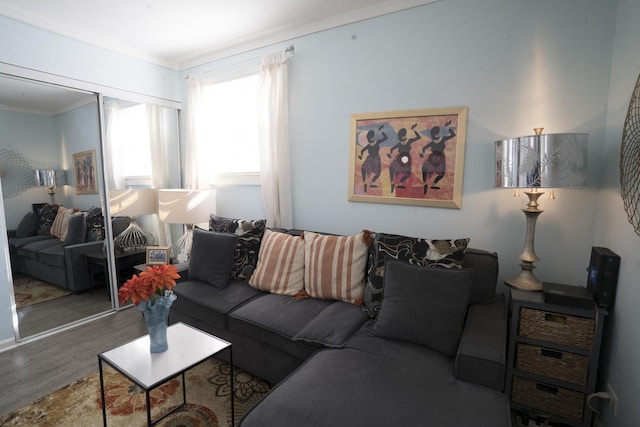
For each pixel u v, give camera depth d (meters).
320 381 1.30
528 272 1.79
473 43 2.03
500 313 1.67
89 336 2.57
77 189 2.80
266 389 1.92
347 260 2.10
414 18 2.21
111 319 2.88
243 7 2.36
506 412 1.15
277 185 2.86
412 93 2.26
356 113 2.48
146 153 3.33
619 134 1.56
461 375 1.32
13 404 1.80
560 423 1.61
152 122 3.37
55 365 2.17
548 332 1.58
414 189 2.30
